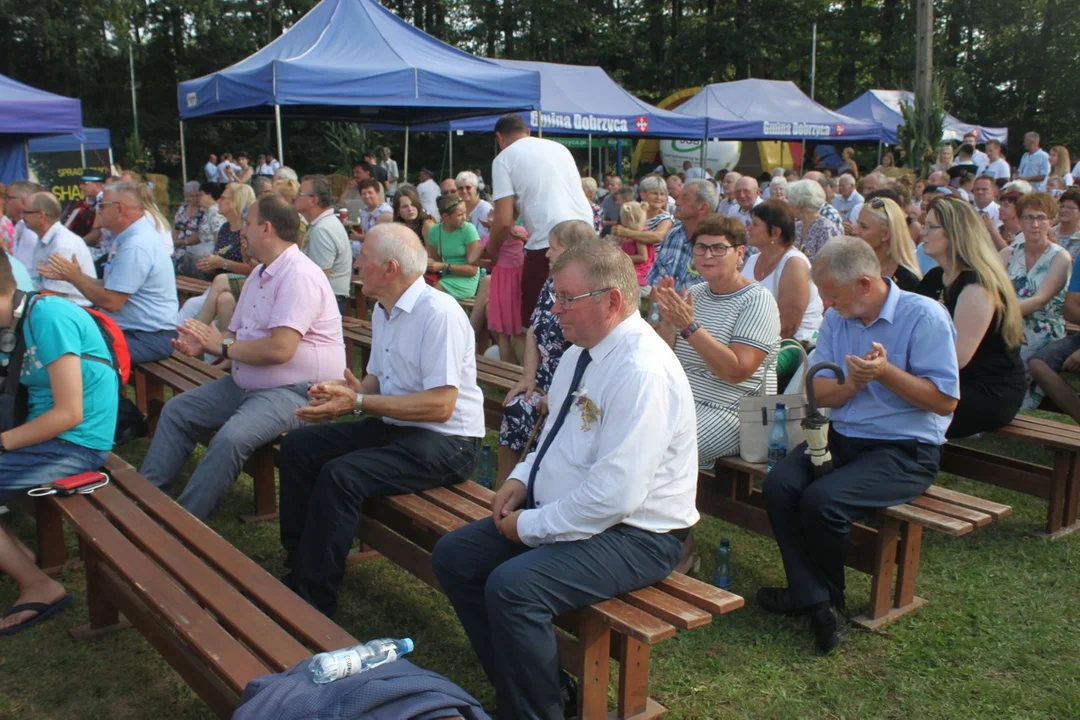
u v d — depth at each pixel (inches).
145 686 114.4
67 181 706.8
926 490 130.2
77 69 1210.0
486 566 102.6
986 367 159.2
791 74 1505.9
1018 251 216.4
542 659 90.8
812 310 184.5
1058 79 1467.8
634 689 103.7
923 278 175.2
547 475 101.0
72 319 128.6
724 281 141.6
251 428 143.9
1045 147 1507.1
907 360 128.2
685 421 97.2
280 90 321.4
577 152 1069.1
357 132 790.5
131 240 197.0
